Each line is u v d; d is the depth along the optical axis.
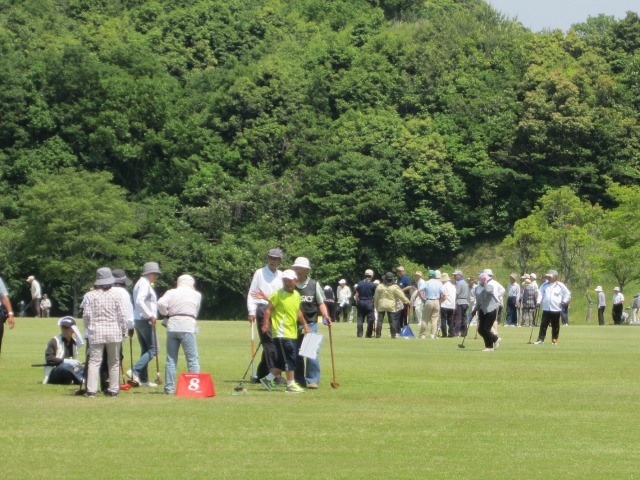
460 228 131.62
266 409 24.31
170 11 180.25
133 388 29.12
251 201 128.38
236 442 19.72
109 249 115.06
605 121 130.50
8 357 39.19
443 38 153.88
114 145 138.38
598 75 135.62
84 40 168.12
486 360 39.00
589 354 42.66
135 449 18.94
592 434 20.86
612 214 100.75
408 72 149.50
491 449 19.12
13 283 119.81
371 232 124.81
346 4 184.12
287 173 134.00
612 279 112.62
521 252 109.19
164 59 165.12
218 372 33.25
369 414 23.50
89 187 118.50
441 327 59.09
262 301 29.86
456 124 137.88
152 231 127.75
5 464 17.48
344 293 85.50
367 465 17.56
